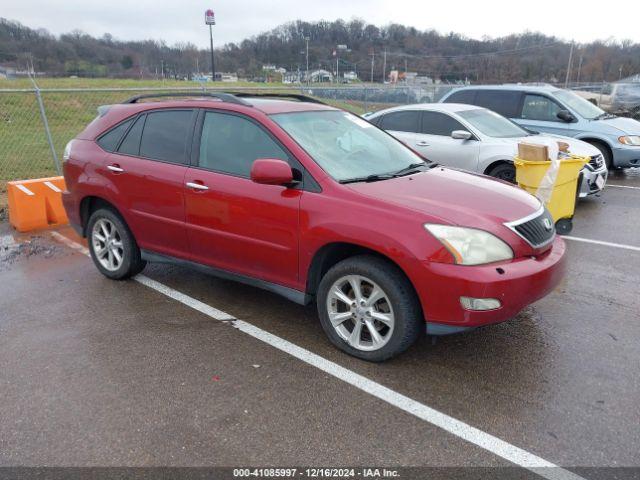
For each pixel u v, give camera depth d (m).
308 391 3.32
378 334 3.58
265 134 4.04
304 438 2.89
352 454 2.77
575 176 6.14
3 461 2.73
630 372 3.52
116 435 2.92
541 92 10.52
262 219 3.90
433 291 3.24
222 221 4.14
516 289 3.25
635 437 2.88
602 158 7.90
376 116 9.09
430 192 3.71
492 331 4.11
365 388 3.35
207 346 3.89
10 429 2.97
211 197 4.17
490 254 3.28
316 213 3.64
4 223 7.40
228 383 3.41
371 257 3.53
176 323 4.27
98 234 5.24
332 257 3.83
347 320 3.78
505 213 3.52
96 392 3.31
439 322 3.30
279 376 3.49
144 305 4.62
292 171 3.84
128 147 4.86
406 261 3.28
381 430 2.96
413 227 3.30
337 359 3.71
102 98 19.09
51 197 7.16
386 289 3.42
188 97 5.02
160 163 4.57
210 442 2.87
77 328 4.18
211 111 4.38
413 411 3.12
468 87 11.34
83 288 5.02
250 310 4.52
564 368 3.58
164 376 3.49
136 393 3.30
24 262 5.78
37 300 4.74
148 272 5.45
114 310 4.52
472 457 2.75
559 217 6.21
